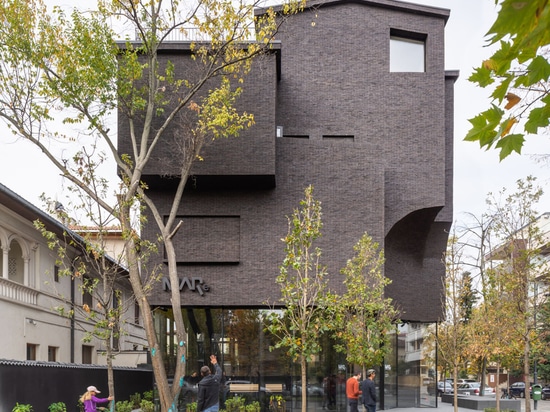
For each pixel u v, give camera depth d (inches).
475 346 824.9
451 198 971.3
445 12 921.5
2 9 584.7
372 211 858.8
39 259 910.4
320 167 865.5
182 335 642.8
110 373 537.6
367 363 701.3
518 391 1867.6
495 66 89.2
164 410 612.7
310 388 856.9
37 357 884.6
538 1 70.7
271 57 820.6
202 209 852.0
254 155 808.9
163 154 802.2
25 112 598.9
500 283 831.1
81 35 610.2
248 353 855.7
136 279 622.2
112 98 637.9
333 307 561.3
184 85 812.6
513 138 95.0
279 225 851.4
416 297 994.7
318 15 922.7
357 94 914.7
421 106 913.5
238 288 838.5
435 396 1032.8
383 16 924.6
